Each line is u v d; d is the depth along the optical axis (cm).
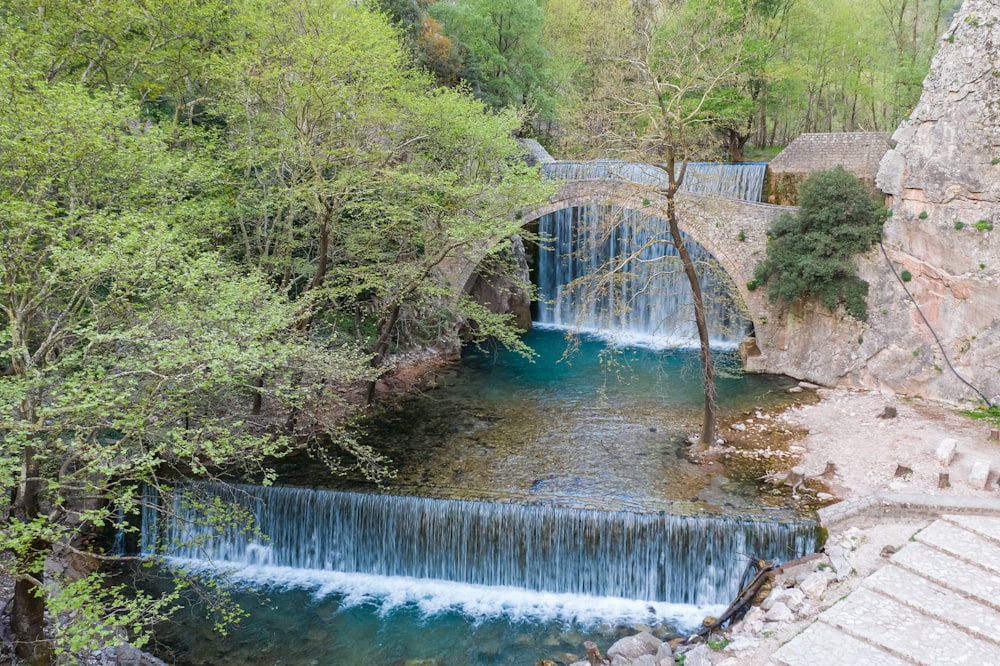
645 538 1571
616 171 2636
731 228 2578
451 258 2708
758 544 1530
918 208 2208
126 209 1258
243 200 1980
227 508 1572
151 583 1593
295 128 1888
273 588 1616
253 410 2097
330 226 1950
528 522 1608
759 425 2150
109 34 1722
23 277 1111
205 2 1923
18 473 1170
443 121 1995
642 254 3269
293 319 1480
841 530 1519
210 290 1201
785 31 3547
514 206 1959
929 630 1158
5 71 1124
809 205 2378
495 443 2038
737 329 3053
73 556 1562
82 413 1030
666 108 1739
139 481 1706
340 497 1683
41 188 1082
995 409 2073
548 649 1389
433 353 2891
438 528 1647
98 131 1184
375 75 1759
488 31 3834
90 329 1045
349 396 2353
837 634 1162
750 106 3241
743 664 1141
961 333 2162
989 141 2044
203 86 2197
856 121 4225
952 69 2120
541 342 3188
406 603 1563
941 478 1631
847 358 2423
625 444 2023
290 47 1656
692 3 3281
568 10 4372
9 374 1184
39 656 1155
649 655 1263
